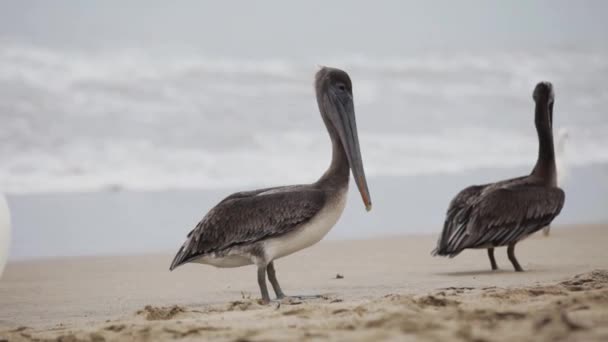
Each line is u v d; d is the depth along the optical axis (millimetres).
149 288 9898
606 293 6594
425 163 22797
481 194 10344
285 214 8070
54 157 21703
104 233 15148
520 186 10406
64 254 13281
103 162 21500
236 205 8141
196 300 8922
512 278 9609
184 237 14938
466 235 10156
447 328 5379
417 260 11773
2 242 7547
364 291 9055
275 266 11367
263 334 5625
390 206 17562
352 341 5211
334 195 8305
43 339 6223
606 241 13312
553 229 14938
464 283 9320
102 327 6488
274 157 22578
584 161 23938
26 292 9695
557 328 5156
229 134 24250
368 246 13359
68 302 8945
